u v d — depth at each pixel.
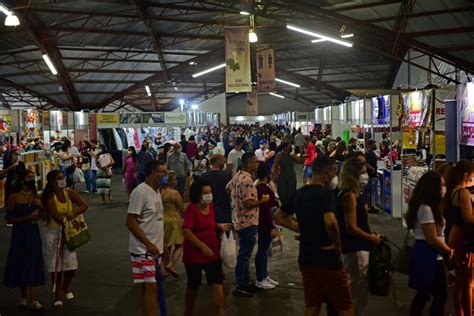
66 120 20.84
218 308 4.71
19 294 6.25
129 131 23.77
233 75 17.42
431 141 8.97
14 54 24.33
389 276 4.34
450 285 5.66
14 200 5.58
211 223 4.77
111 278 6.82
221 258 5.15
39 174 15.10
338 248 3.79
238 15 23.08
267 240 6.08
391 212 10.38
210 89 41.50
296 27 17.33
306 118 34.22
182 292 6.17
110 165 13.95
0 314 5.50
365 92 15.45
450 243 4.57
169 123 22.94
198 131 27.84
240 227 5.87
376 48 20.73
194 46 28.22
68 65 27.44
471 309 4.65
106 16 20.86
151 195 4.76
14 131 15.42
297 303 5.62
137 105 42.41
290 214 4.13
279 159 10.34
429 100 8.34
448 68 20.42
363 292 4.37
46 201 5.63
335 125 21.52
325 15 19.31
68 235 5.65
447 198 4.63
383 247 4.35
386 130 13.23
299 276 6.68
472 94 6.92
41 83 30.28
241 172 5.94
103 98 34.47
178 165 11.41
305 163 14.59
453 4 14.96
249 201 5.79
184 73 34.22
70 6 18.88
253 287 6.06
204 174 6.13
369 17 18.31
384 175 10.98
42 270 5.61
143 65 29.94
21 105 37.25
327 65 32.16
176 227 6.63
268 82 23.47
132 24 22.75
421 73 22.83
